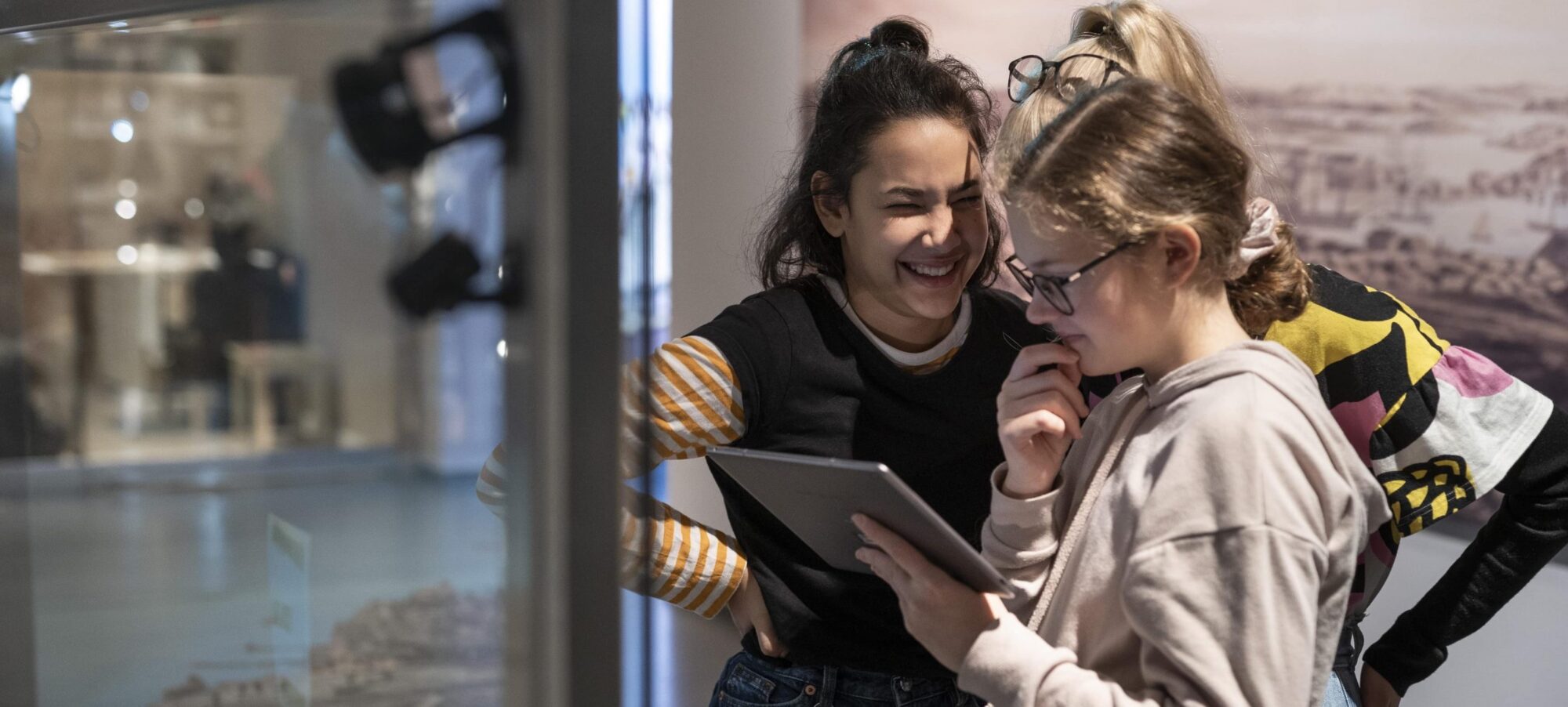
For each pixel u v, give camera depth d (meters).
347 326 0.65
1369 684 1.65
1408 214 2.82
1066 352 1.19
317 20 0.62
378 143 0.62
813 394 1.47
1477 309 2.71
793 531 1.36
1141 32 1.39
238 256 0.67
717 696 1.59
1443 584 1.60
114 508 0.74
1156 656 0.98
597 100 0.57
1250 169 1.10
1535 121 2.56
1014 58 3.53
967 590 1.14
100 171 0.71
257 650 0.71
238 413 0.69
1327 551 0.96
